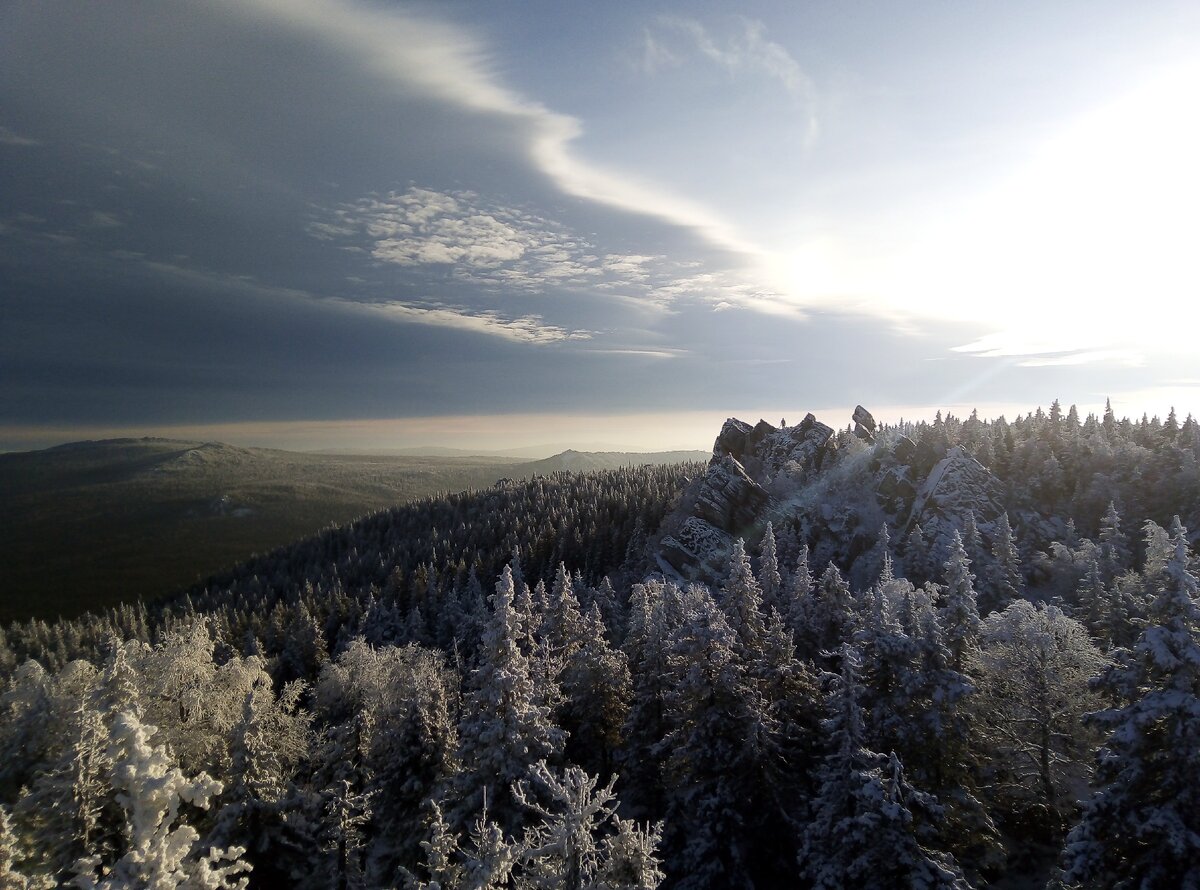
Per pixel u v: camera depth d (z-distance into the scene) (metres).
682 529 105.56
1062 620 36.34
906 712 26.11
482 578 118.06
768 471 131.25
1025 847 28.25
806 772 30.97
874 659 27.36
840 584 53.09
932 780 25.19
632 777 36.00
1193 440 107.31
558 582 52.88
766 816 29.06
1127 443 112.06
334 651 97.38
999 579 74.38
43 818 20.83
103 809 22.27
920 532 90.56
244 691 36.81
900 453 116.12
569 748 39.81
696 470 183.38
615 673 39.69
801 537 102.06
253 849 24.58
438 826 18.27
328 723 55.25
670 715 33.94
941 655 26.19
